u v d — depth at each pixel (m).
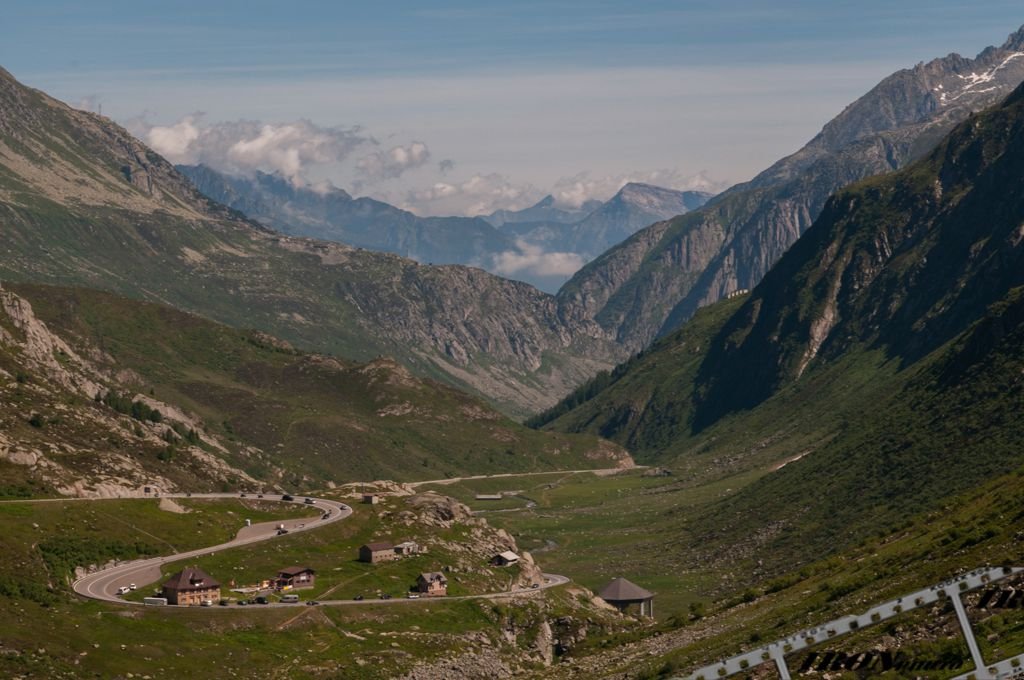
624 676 154.88
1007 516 150.75
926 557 150.12
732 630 161.38
